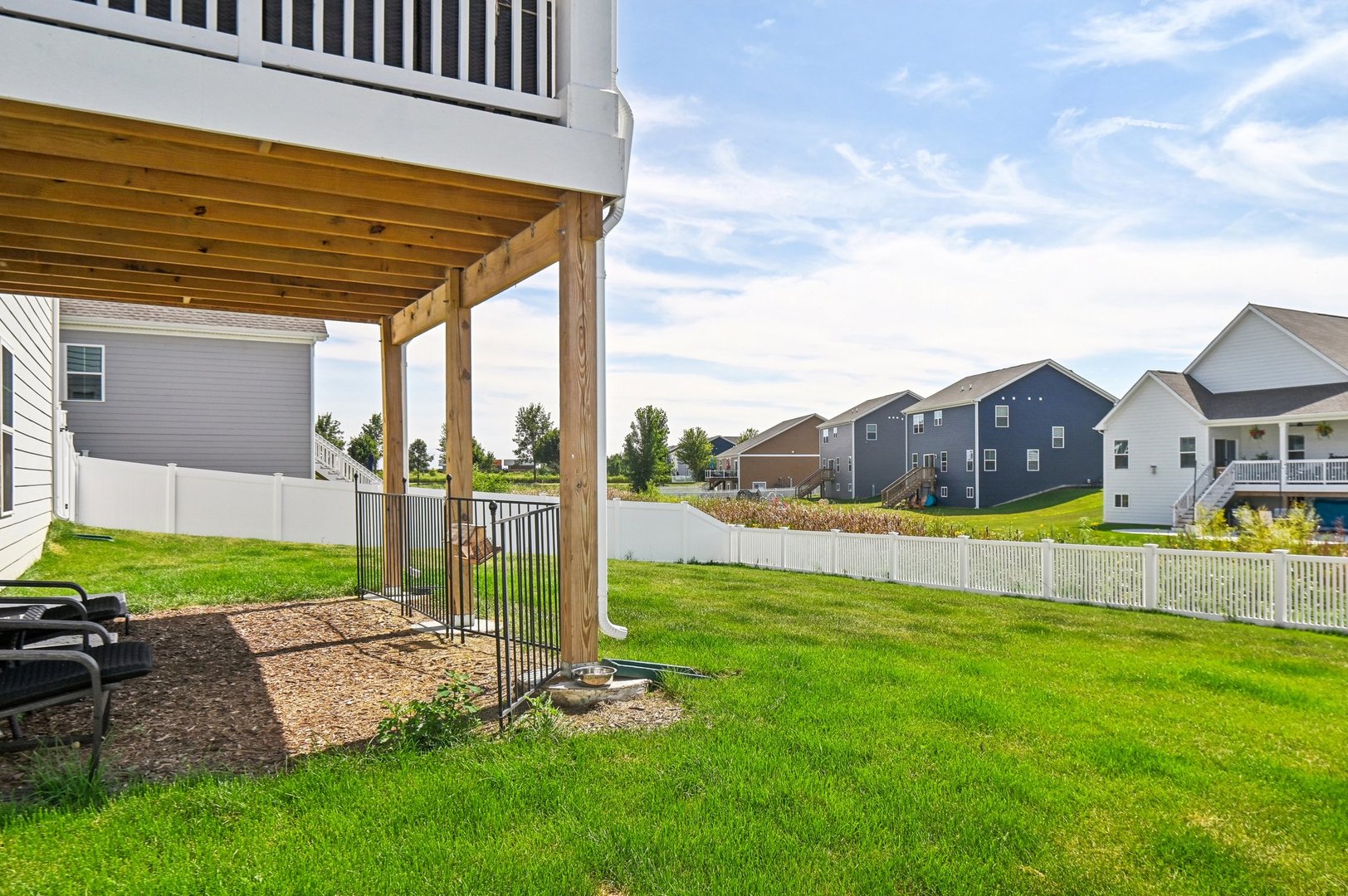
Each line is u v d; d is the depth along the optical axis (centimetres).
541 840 263
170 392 1573
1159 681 546
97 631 351
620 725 391
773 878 246
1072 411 3741
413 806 283
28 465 912
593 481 458
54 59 326
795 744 366
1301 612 876
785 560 1369
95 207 464
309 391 1692
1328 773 367
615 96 454
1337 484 2127
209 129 353
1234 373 2588
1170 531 2423
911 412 4147
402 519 724
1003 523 2802
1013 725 412
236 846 250
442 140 406
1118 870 268
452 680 468
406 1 401
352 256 613
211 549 1177
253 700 425
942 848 274
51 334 1131
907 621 788
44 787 288
